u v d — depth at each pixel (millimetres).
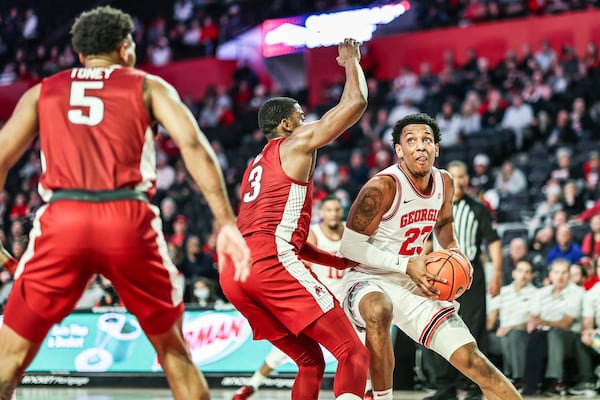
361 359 4762
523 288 9141
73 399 8500
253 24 24031
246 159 18656
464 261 5414
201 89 22859
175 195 16547
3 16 26359
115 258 3664
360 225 5438
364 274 5633
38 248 3705
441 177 5727
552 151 15828
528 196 14406
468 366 5328
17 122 3852
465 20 21234
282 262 4945
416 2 22219
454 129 17328
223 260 3660
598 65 18156
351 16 22641
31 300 3729
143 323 3834
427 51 21047
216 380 9609
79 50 4000
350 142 18156
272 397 8539
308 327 4867
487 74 18656
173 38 24281
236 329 9711
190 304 10039
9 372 3766
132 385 9727
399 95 19203
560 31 19500
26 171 19562
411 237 5613
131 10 25734
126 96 3795
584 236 11844
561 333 8805
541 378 8891
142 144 3793
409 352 8945
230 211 3678
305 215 5137
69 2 25844
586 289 9164
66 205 3682
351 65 4934
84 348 10016
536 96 17406
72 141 3752
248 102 21797
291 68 23469
